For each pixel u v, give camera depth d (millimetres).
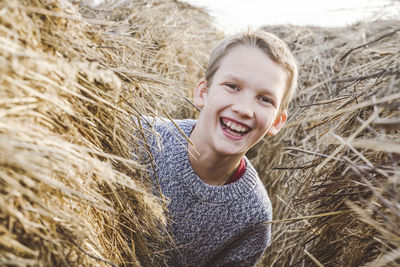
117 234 846
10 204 541
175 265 1212
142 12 2041
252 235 1281
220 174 1178
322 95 1840
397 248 741
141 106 892
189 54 2285
